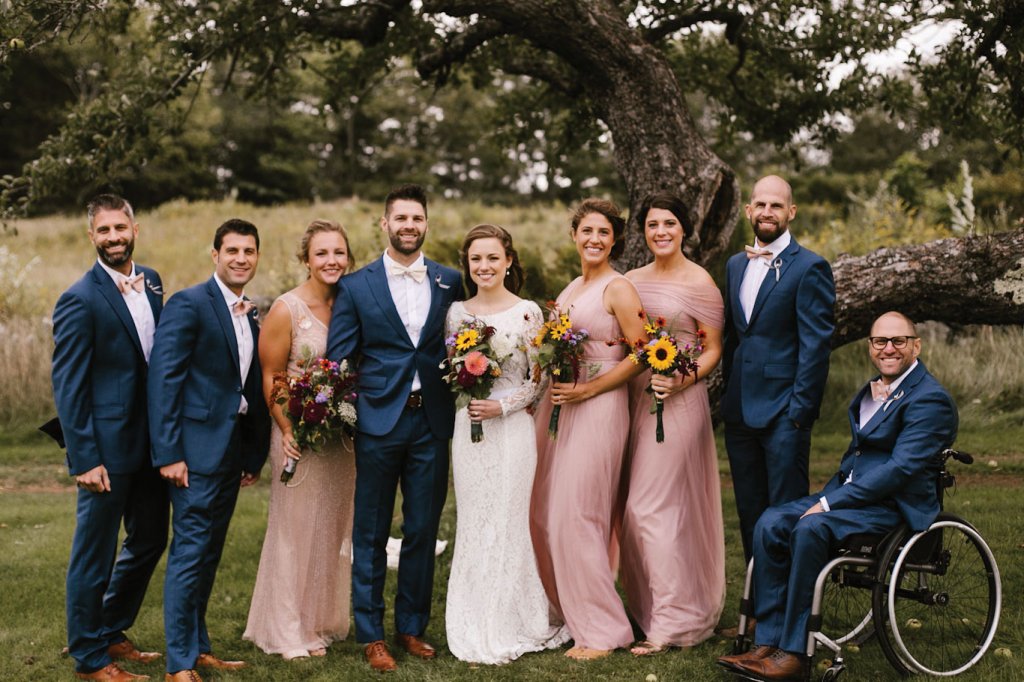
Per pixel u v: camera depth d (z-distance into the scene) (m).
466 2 6.36
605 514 4.33
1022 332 9.84
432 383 4.19
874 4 6.55
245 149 38.38
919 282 5.70
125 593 4.13
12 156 34.81
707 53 8.60
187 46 7.16
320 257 4.22
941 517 3.84
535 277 9.15
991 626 3.90
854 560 3.71
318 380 3.98
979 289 5.57
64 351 3.74
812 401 4.18
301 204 30.91
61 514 6.76
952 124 7.50
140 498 4.03
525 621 4.24
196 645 3.86
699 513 4.43
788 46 7.52
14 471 8.26
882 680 3.82
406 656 4.18
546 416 4.55
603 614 4.21
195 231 21.73
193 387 3.94
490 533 4.23
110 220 3.82
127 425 3.87
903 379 3.96
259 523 6.45
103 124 7.16
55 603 4.90
